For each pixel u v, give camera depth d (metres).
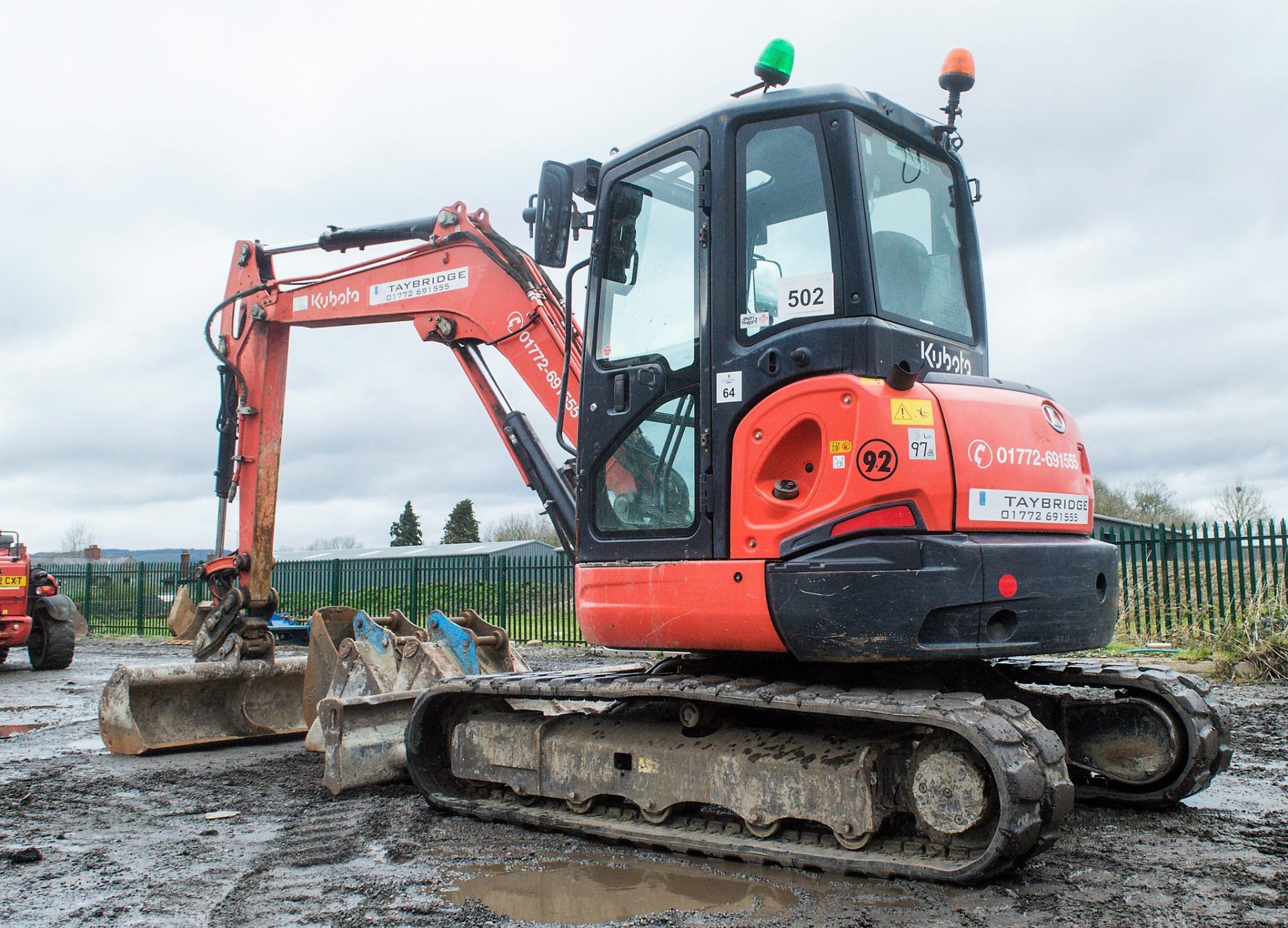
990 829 3.82
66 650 14.65
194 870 4.37
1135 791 5.09
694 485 4.52
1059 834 4.58
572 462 6.39
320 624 7.17
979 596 3.93
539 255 5.48
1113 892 3.77
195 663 7.52
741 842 4.29
